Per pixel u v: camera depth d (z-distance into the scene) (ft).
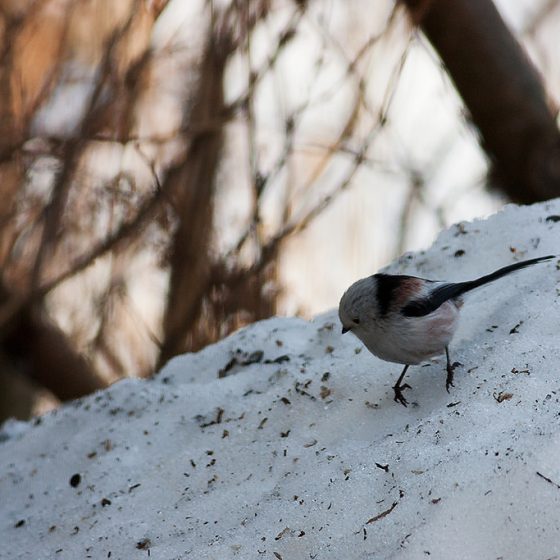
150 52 41.93
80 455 25.13
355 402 22.34
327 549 16.98
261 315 43.78
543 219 25.99
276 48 42.01
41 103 42.45
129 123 41.88
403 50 42.37
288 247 45.14
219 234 44.75
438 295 21.08
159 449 24.02
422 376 22.06
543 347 20.65
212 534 19.58
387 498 17.40
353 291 21.40
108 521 21.77
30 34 43.21
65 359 47.75
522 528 15.19
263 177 41.86
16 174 42.29
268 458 21.77
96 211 43.06
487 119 46.44
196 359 27.91
